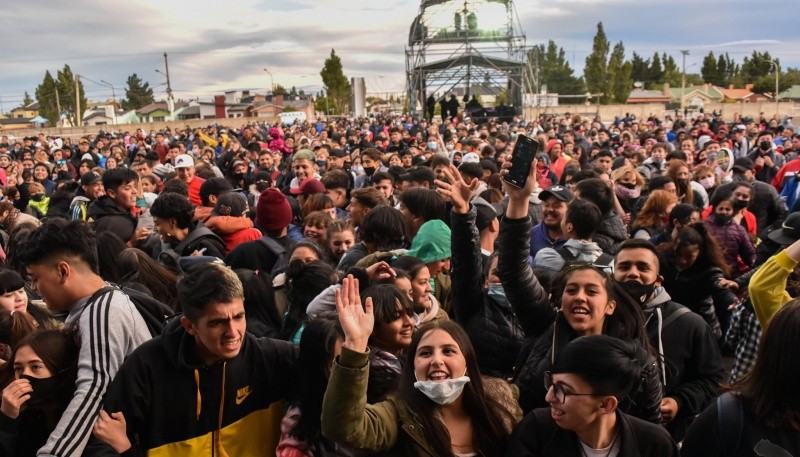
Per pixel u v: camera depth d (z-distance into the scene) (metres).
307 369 2.91
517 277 3.45
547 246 5.54
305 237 5.88
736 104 57.75
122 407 2.68
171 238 5.54
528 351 3.51
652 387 2.94
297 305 3.75
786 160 14.09
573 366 2.35
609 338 2.43
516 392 3.04
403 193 5.56
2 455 2.82
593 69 94.88
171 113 65.00
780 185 10.77
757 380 2.32
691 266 4.77
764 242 5.87
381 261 3.90
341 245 5.34
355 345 2.50
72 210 8.48
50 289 3.04
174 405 2.74
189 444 2.78
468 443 2.68
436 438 2.57
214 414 2.81
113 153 17.38
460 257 3.68
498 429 2.69
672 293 4.82
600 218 4.61
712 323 4.77
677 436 3.51
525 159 3.35
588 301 3.08
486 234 5.11
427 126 30.30
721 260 4.77
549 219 5.50
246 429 2.91
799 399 2.24
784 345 2.25
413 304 3.58
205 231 5.50
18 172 13.41
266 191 5.60
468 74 39.69
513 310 3.67
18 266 5.42
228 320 2.61
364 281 3.58
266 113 91.06
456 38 38.75
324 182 7.86
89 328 2.88
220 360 2.79
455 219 3.64
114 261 4.40
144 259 4.44
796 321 2.25
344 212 7.73
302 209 6.81
